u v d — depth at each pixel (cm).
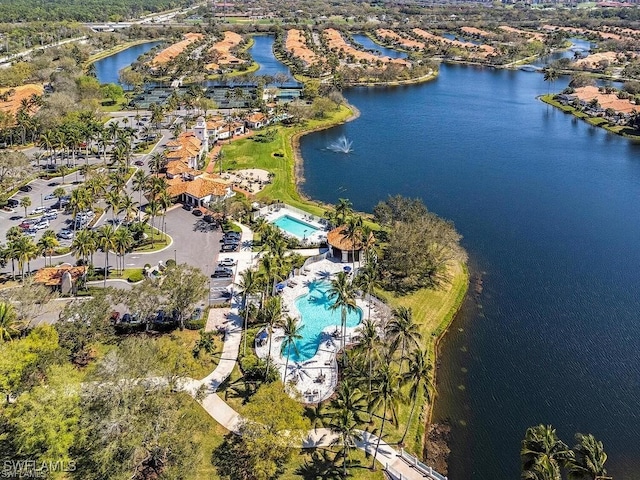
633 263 13300
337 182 18262
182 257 12438
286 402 7350
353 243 11719
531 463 6022
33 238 12862
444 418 8544
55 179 17050
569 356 9975
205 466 7069
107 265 11800
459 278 12338
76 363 8588
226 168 18700
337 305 9306
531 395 9056
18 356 7081
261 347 9488
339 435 7619
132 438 6012
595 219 15888
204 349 9244
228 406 8150
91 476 5881
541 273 12800
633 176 19550
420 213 13612
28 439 5834
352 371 8675
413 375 7588
